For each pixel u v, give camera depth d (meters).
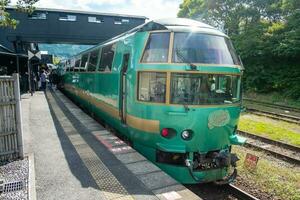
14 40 23.23
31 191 4.66
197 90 5.79
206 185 6.43
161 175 5.33
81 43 25.89
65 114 11.72
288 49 21.50
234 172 6.27
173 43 5.89
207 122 5.83
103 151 6.68
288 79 22.38
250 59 25.72
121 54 7.55
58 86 28.09
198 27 6.29
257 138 10.15
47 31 24.08
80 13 24.67
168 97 5.71
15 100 6.03
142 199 4.45
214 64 5.93
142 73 6.14
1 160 6.02
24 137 7.96
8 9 22.34
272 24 26.08
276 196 5.89
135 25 26.39
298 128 11.77
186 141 5.80
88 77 11.93
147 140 6.22
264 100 21.80
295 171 7.20
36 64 24.72
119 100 7.54
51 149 6.85
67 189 4.76
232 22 28.58
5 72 18.86
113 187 4.84
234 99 6.33
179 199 4.46
